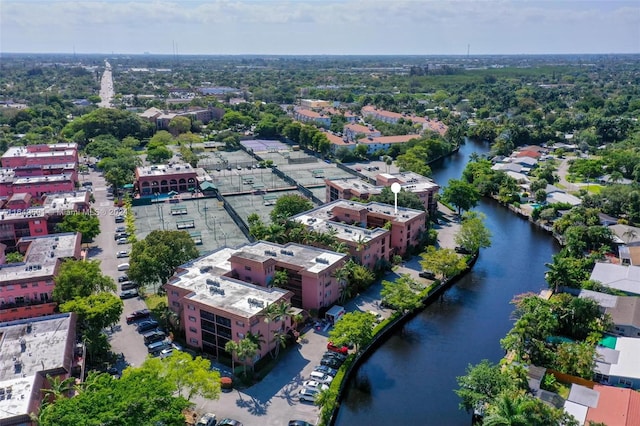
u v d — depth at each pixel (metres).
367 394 107.12
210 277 126.88
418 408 103.06
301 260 136.62
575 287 140.25
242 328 107.69
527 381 98.62
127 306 135.12
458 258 155.25
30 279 125.31
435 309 142.00
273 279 130.12
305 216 173.12
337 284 138.00
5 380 87.62
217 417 95.25
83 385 86.38
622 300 129.12
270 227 154.50
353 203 182.75
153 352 114.75
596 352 108.19
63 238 155.25
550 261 173.00
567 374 105.19
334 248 146.62
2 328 105.38
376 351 122.69
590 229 173.50
